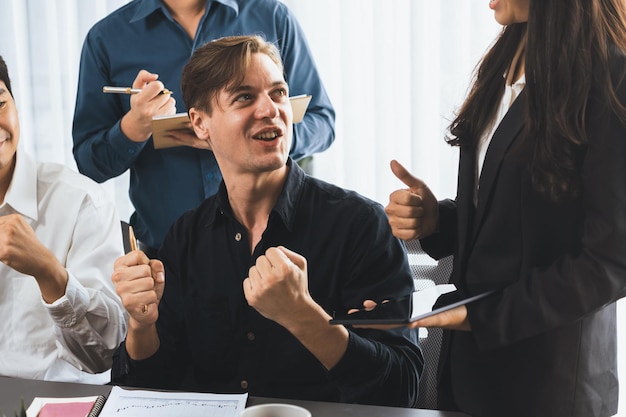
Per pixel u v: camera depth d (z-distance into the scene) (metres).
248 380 1.79
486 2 2.92
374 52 3.07
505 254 1.48
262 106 1.70
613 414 1.53
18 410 1.56
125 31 2.59
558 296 1.38
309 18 3.14
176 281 1.87
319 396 1.75
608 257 1.36
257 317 1.77
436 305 1.47
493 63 1.58
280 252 1.47
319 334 1.56
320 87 2.71
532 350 1.46
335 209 1.81
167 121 2.19
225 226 1.83
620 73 1.34
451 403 1.63
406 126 3.09
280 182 1.80
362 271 1.78
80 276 1.99
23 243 1.77
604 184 1.34
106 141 2.52
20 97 3.48
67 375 2.04
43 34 3.44
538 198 1.43
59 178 2.08
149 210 2.61
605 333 1.49
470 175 1.58
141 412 1.53
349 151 3.15
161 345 1.82
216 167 2.54
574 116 1.36
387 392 1.69
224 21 2.57
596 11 1.35
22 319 1.99
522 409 1.48
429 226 1.68
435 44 3.00
